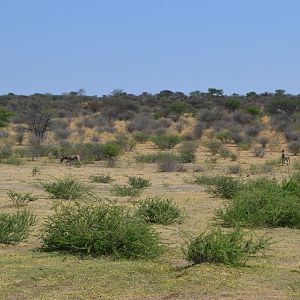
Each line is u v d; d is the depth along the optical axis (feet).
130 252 33.71
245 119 228.84
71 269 30.25
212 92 367.86
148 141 171.83
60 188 62.75
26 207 55.77
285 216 47.60
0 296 25.86
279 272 30.89
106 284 27.76
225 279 29.01
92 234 34.12
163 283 28.14
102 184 79.66
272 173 95.61
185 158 117.80
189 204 59.31
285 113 249.75
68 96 349.61
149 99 337.93
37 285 27.48
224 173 97.04
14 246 37.65
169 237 41.39
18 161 111.45
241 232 38.04
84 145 133.59
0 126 202.90
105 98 337.72
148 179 81.61
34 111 200.85
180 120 235.20
